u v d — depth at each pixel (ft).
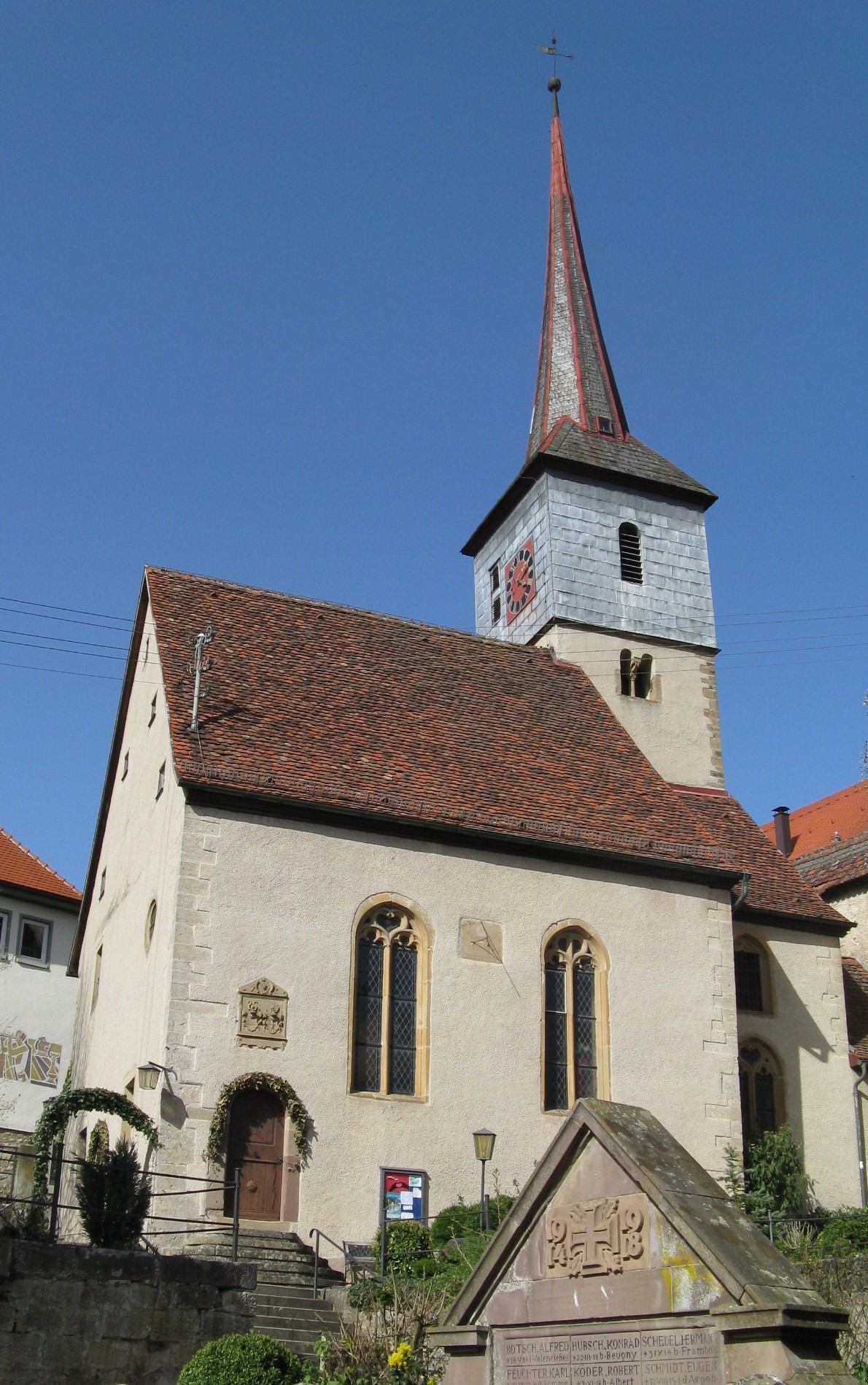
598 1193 37.27
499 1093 81.66
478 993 83.41
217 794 79.56
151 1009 79.66
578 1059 85.61
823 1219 82.43
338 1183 75.61
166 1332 54.24
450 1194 78.23
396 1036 81.25
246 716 87.56
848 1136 101.24
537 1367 37.32
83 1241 73.97
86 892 111.14
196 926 77.10
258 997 77.05
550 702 108.37
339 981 79.56
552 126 156.66
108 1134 87.15
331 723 91.35
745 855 111.75
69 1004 126.52
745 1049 101.40
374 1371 52.54
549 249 149.89
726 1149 86.58
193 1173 72.13
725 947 91.91
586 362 140.05
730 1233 34.17
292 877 80.38
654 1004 88.12
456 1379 39.32
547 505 125.18
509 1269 39.37
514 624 128.26
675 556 128.88
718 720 123.65
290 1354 51.37
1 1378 49.93
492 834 86.33
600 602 122.93
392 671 102.17
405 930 83.35
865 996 115.03
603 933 88.48
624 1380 34.65
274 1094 76.13
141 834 92.53
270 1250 70.03
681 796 117.70
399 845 84.33
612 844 90.43
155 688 94.53
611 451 130.93
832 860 135.44
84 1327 52.34
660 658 123.54
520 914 86.43
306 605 106.11
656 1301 34.37
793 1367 30.76
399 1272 69.00
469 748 95.81
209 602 100.37
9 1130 116.26
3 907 123.75
